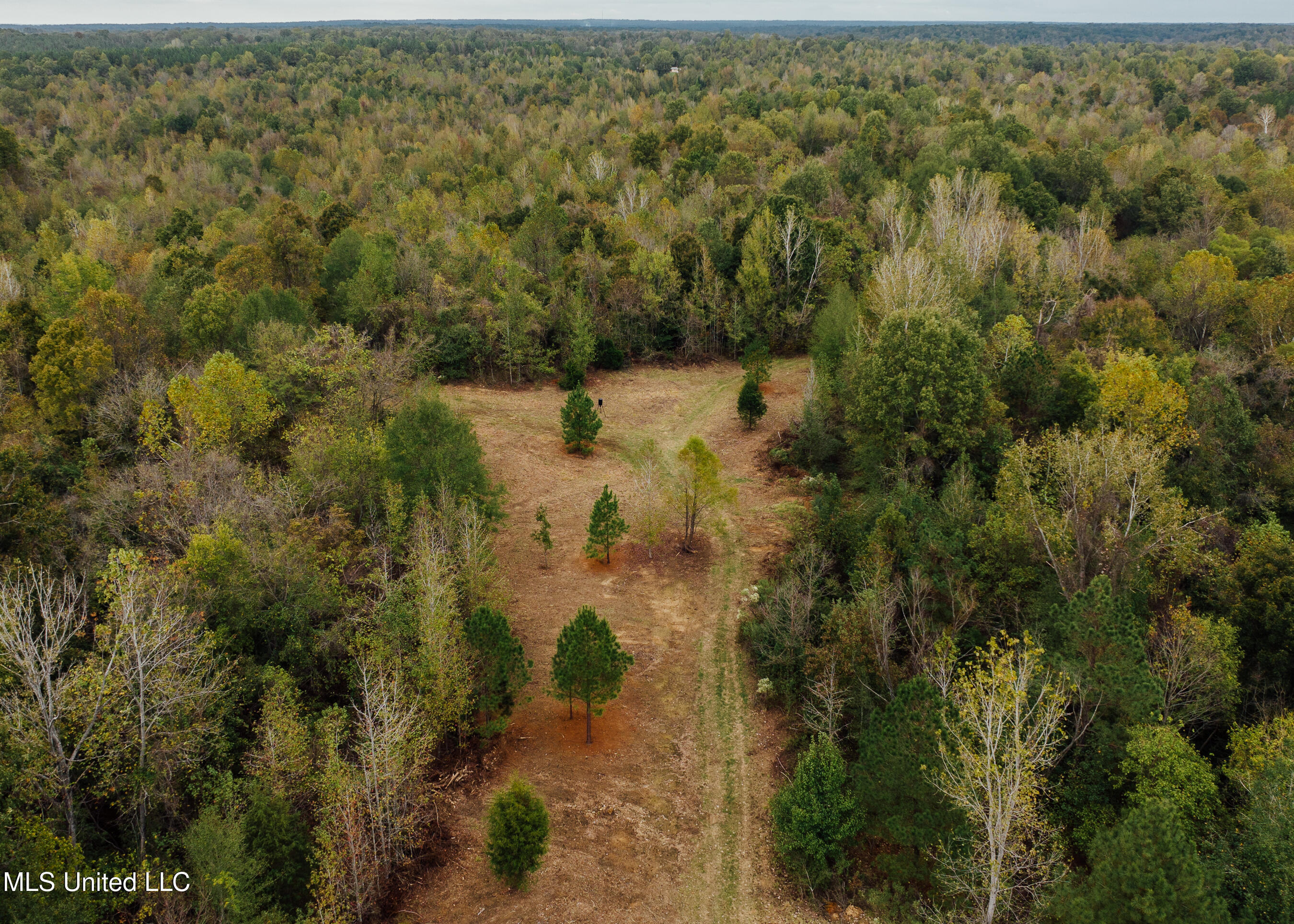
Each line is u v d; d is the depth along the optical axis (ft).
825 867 91.61
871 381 167.84
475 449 148.66
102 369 168.76
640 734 114.52
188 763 89.25
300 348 181.27
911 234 264.31
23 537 109.91
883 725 93.86
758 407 212.02
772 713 118.83
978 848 84.23
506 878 88.07
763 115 497.05
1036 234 261.24
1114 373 151.12
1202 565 119.85
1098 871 73.36
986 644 116.26
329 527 125.29
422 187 426.92
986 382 165.37
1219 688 101.30
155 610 88.12
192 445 139.33
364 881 84.48
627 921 87.20
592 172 426.10
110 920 74.13
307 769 90.58
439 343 236.02
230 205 430.61
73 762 80.48
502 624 108.17
